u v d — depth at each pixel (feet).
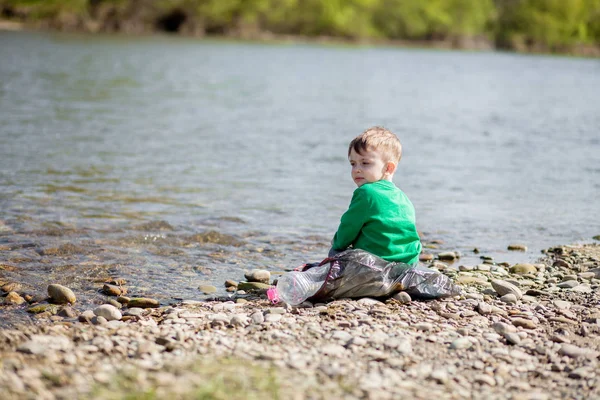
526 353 11.68
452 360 11.20
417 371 10.60
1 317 13.75
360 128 45.98
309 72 98.94
